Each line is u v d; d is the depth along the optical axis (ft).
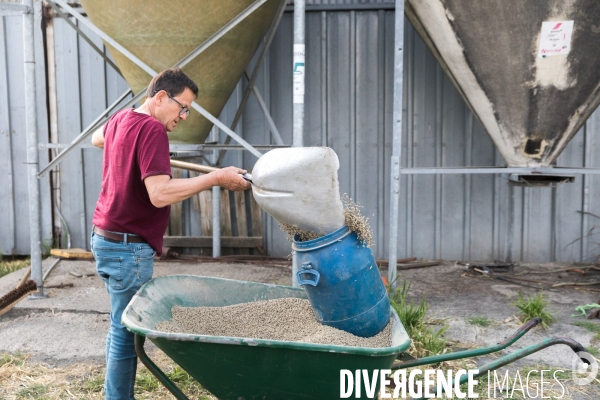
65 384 10.74
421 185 19.22
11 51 19.72
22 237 20.47
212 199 19.71
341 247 7.84
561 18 13.17
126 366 8.71
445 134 18.93
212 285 9.19
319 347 6.68
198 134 15.10
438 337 12.53
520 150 14.92
